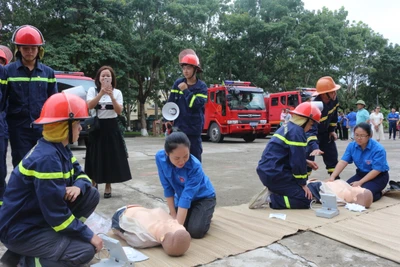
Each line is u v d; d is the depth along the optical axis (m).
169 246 2.65
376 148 4.32
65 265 2.28
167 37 18.31
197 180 3.04
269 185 3.92
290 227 3.32
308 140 4.64
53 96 2.35
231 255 2.73
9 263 2.42
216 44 22.20
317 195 4.09
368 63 32.91
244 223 3.47
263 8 22.59
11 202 2.21
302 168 3.83
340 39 25.80
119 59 17.69
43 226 2.29
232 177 6.13
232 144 13.34
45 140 2.30
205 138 15.78
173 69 21.48
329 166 5.31
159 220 2.90
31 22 17.05
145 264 2.55
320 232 3.18
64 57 16.03
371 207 4.02
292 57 22.09
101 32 18.19
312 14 24.50
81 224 2.31
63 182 2.22
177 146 2.79
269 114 18.09
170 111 3.84
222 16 21.98
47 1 17.05
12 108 3.38
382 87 35.62
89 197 2.59
